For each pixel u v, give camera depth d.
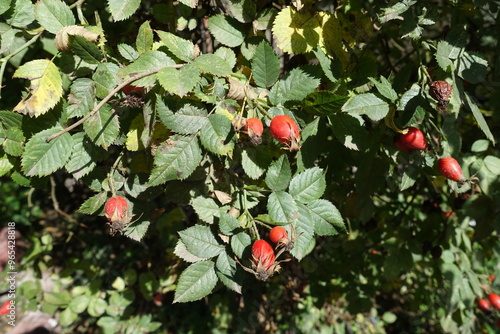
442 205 2.93
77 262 3.64
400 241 2.59
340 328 4.36
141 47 1.44
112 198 1.52
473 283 2.54
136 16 2.12
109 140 1.43
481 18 2.01
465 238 2.59
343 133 1.58
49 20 1.45
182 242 1.42
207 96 1.37
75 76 1.54
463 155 2.16
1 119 1.40
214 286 1.43
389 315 4.53
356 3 1.78
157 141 1.47
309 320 4.32
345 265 3.11
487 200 2.29
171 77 1.27
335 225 1.49
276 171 1.46
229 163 1.54
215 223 1.47
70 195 4.90
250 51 1.72
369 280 3.26
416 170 1.85
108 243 5.02
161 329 4.70
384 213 2.96
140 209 1.60
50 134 1.42
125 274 3.55
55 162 1.43
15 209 6.02
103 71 1.42
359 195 1.99
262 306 3.94
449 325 2.80
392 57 2.67
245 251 1.40
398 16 1.60
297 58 1.94
